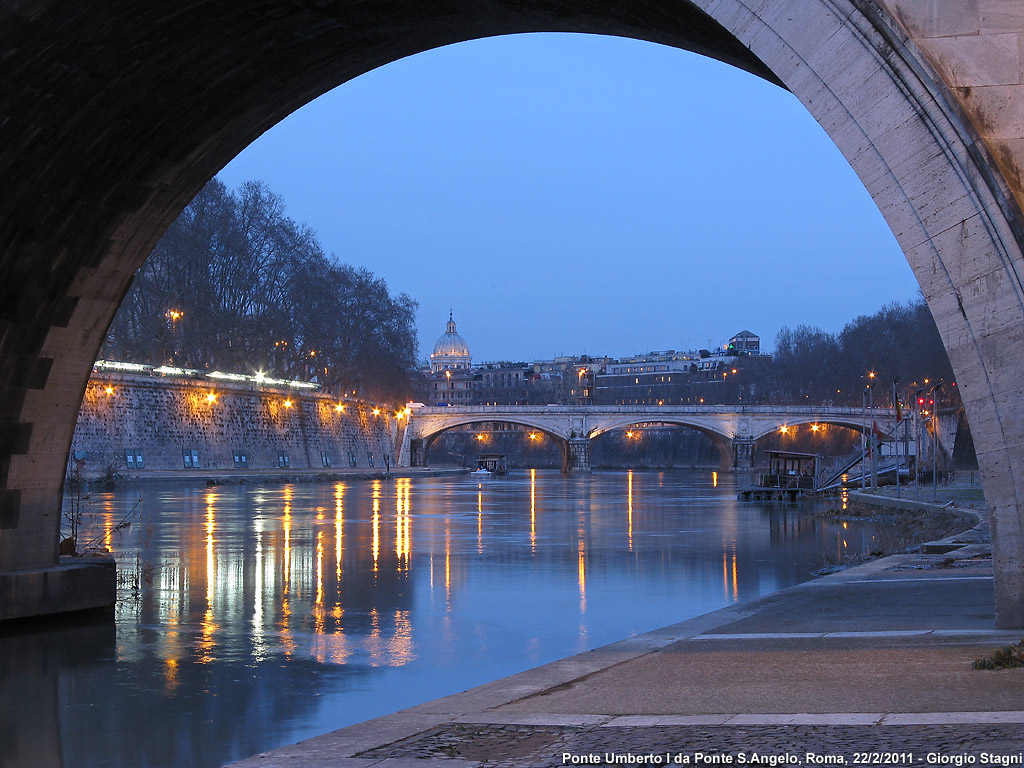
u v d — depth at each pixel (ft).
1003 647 40.11
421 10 56.85
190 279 400.88
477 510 221.87
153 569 110.42
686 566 115.34
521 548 136.05
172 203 69.56
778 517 199.72
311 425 462.60
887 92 40.32
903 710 30.40
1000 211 39.34
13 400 67.41
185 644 68.33
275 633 72.79
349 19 57.57
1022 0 40.14
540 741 30.01
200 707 52.75
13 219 61.05
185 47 56.75
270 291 455.63
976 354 40.37
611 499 277.85
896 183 40.57
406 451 582.35
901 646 44.04
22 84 54.39
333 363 504.02
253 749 45.70
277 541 143.84
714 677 38.88
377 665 62.44
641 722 31.30
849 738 27.45
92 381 307.99
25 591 71.41
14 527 70.85
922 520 160.45
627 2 51.37
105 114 59.41
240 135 68.23
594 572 109.70
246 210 442.50
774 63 41.88
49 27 51.80
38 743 46.83
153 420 341.41
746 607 63.98
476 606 85.40
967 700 31.27
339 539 147.95
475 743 30.40
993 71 40.24
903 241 40.78
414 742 31.04
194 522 177.58
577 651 66.49
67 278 66.64
